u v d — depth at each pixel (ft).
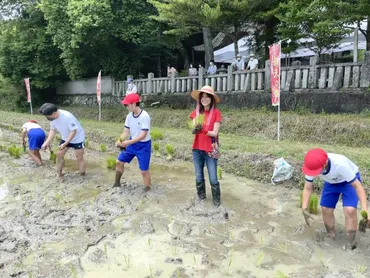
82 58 60.59
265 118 33.81
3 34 72.33
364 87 30.37
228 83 42.09
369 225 12.25
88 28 50.75
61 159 22.20
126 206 17.25
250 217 15.75
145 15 53.31
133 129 18.75
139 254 12.49
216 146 16.66
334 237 13.47
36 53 67.46
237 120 35.76
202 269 11.44
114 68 60.29
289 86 35.88
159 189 19.79
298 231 14.16
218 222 15.23
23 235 14.06
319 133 29.04
